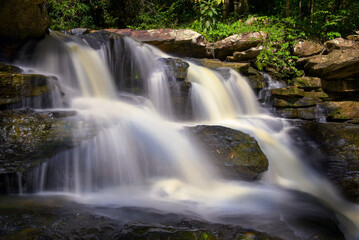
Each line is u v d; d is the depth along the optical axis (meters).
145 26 12.34
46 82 5.06
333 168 5.62
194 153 4.93
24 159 3.70
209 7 11.11
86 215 3.04
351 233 3.77
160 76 6.88
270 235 2.87
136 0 13.31
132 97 6.84
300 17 12.19
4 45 5.95
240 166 4.64
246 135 5.22
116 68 7.11
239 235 2.80
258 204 3.87
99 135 4.36
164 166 4.61
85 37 7.07
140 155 4.57
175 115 6.96
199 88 7.22
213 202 3.85
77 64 6.34
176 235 2.59
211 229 2.89
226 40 9.70
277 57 9.38
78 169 4.02
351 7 11.04
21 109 4.49
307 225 3.34
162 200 3.77
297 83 8.71
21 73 4.99
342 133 6.66
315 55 9.23
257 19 10.96
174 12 14.02
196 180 4.56
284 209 3.75
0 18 5.38
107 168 4.22
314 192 4.74
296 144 6.38
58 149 3.94
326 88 8.76
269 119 7.42
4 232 2.54
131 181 4.38
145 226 2.76
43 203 3.35
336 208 4.25
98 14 12.98
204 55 9.88
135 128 5.02
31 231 2.59
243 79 8.42
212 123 6.82
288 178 5.23
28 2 5.46
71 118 4.61
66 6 11.02
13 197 3.54
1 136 3.84
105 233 2.68
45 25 6.30
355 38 9.16
